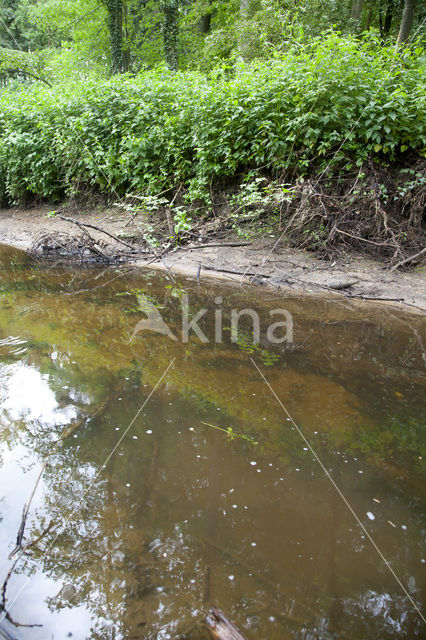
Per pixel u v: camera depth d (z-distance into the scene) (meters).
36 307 3.63
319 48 4.87
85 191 7.66
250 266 4.84
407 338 3.07
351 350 2.86
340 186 4.97
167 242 5.79
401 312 3.57
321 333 3.16
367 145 4.78
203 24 15.07
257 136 5.21
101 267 5.29
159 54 14.37
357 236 4.74
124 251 5.72
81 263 5.51
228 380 2.42
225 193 5.98
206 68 11.68
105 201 7.43
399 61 5.00
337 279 4.30
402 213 4.75
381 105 4.66
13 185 8.47
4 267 5.26
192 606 1.12
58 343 2.86
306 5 8.98
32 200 8.77
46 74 15.31
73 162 7.29
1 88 10.72
